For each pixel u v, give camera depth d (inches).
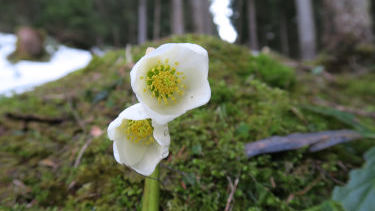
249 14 85.8
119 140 5.2
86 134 9.8
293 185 7.3
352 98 16.5
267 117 9.4
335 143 7.9
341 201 6.4
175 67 5.5
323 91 16.3
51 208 7.0
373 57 23.2
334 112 9.8
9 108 12.2
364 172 6.8
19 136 10.2
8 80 24.9
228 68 12.9
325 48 26.5
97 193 7.1
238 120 9.3
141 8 76.4
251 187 7.0
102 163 7.9
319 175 7.7
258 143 7.9
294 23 97.8
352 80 19.3
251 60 14.1
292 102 11.1
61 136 10.0
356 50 23.9
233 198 6.8
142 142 5.3
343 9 25.0
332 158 8.2
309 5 50.4
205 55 5.0
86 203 6.9
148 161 5.2
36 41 34.5
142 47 15.4
